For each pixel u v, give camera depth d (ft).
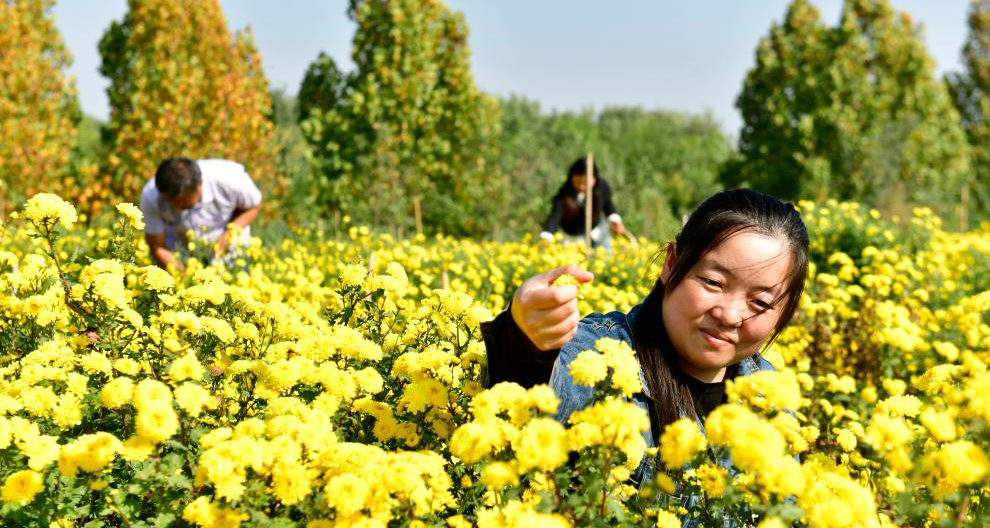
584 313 16.33
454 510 5.71
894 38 97.66
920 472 4.79
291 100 94.43
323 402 6.03
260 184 49.90
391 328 7.85
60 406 6.19
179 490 5.29
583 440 4.68
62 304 8.49
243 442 4.94
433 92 47.83
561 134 145.69
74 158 58.70
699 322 5.71
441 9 48.70
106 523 5.75
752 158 92.84
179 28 50.78
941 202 80.59
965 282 22.03
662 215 79.15
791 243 5.74
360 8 46.80
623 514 4.86
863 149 83.76
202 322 6.96
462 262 22.34
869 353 13.94
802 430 7.29
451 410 5.99
